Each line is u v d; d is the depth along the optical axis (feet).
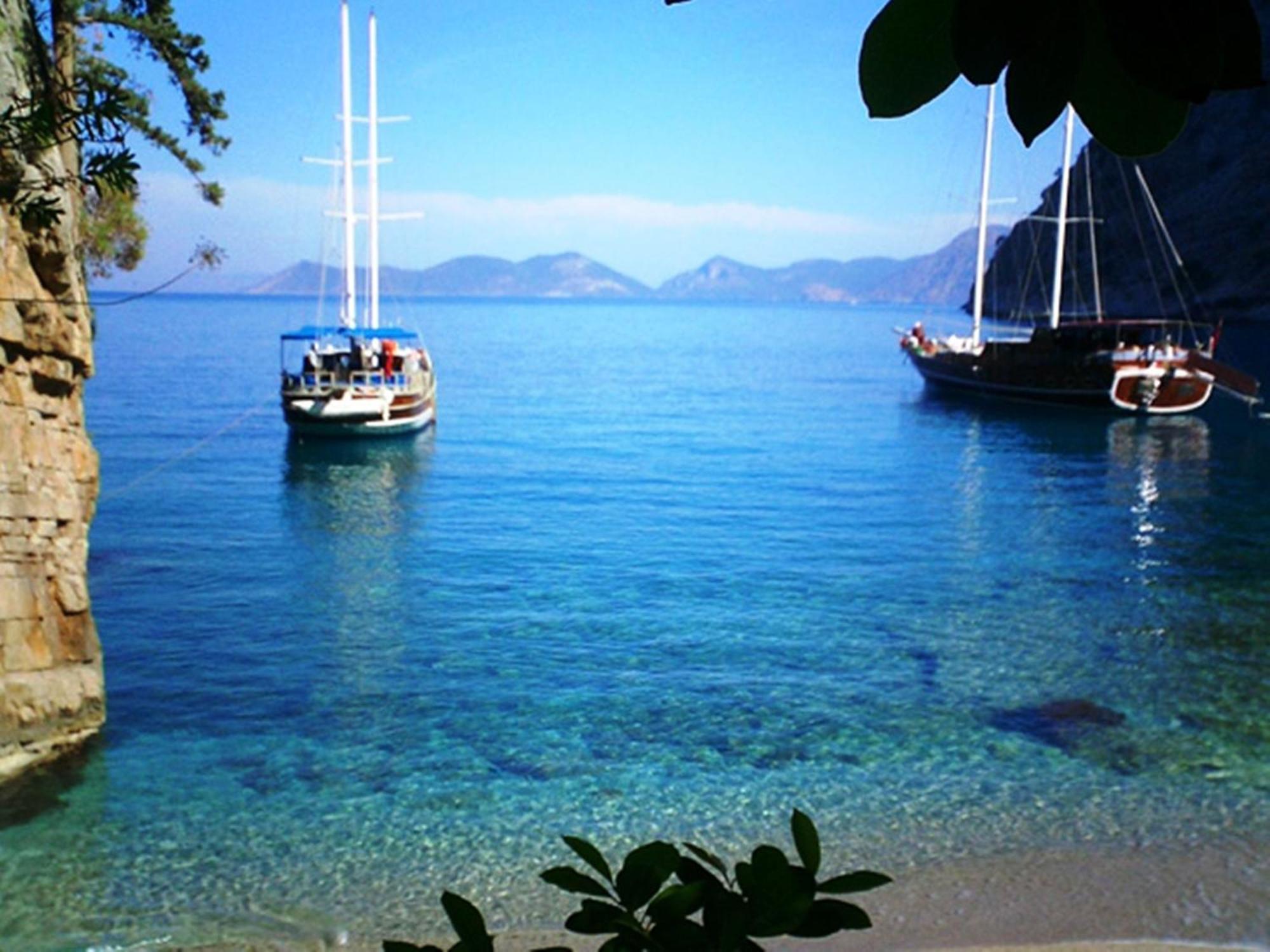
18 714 41.98
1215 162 364.79
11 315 39.42
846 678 53.36
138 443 143.84
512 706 49.39
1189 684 52.44
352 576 75.25
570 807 39.01
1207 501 109.70
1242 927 30.78
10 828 37.09
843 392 236.84
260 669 54.44
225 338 400.26
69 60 41.45
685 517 99.35
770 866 4.67
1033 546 86.94
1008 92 3.15
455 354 376.48
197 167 61.31
